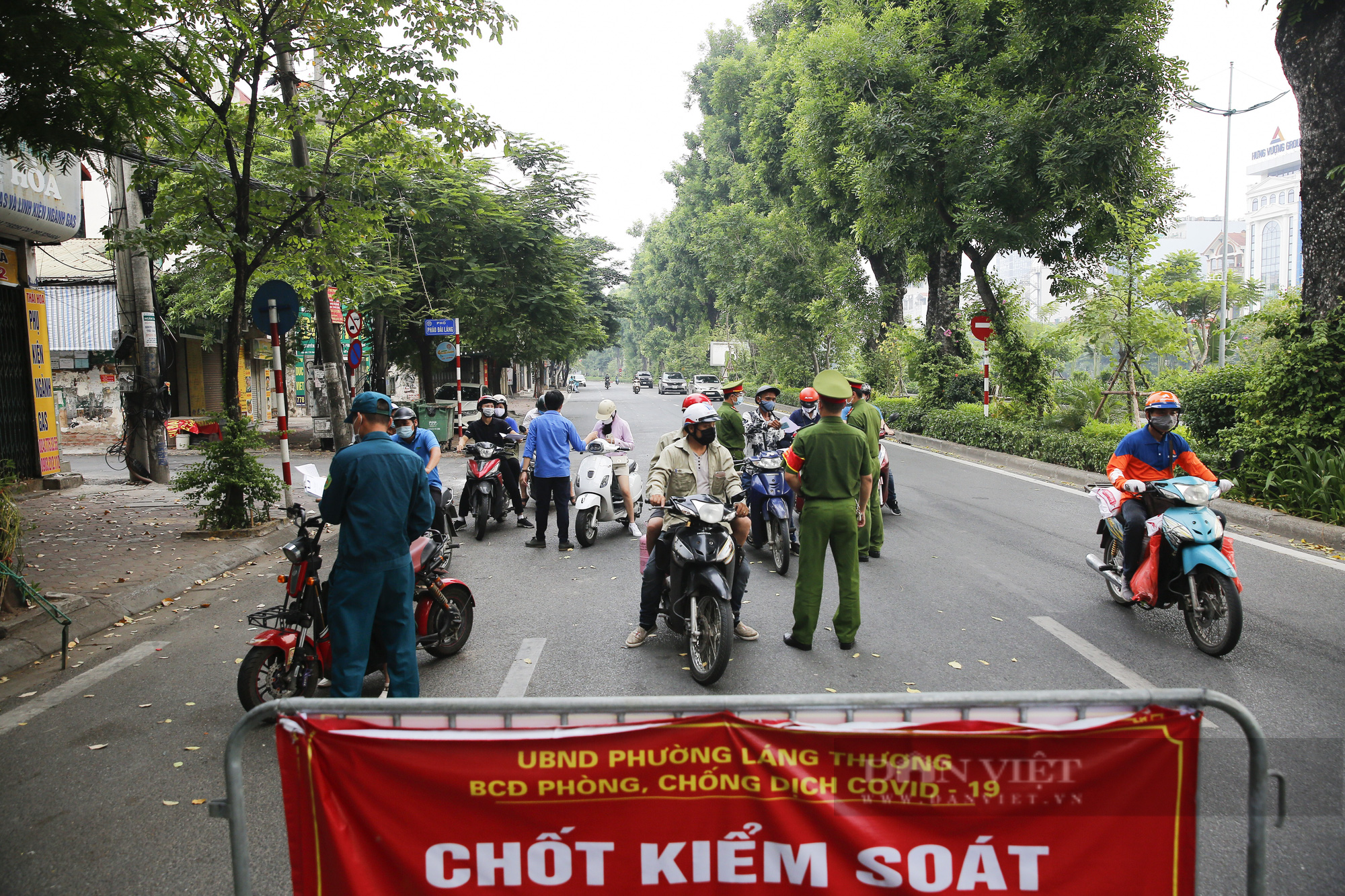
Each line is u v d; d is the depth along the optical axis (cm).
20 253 1387
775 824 234
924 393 2156
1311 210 1002
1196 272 1688
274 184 1119
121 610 701
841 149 1828
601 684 528
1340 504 874
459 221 1972
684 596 551
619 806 235
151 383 1479
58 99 652
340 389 1318
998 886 235
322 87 1095
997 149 1558
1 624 632
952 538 940
